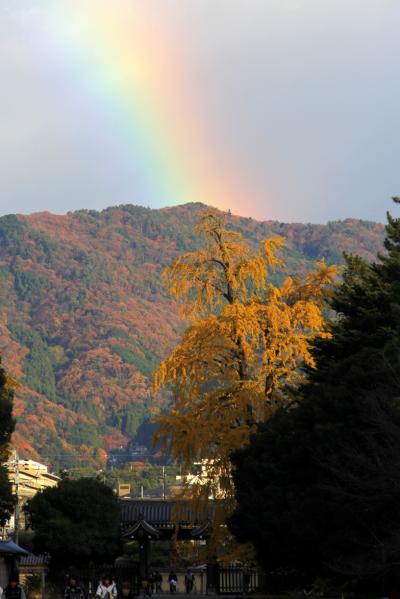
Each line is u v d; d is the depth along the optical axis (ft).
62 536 321.11
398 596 166.40
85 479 338.75
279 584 223.10
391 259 213.66
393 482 152.76
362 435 168.14
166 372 236.02
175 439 230.48
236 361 236.22
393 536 153.38
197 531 301.43
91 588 308.81
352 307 211.82
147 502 356.79
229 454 218.18
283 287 246.27
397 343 174.60
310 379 214.07
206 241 249.55
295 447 186.19
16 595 135.23
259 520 189.06
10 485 263.29
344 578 185.98
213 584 338.13
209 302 246.06
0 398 266.36
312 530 176.14
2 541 257.96
